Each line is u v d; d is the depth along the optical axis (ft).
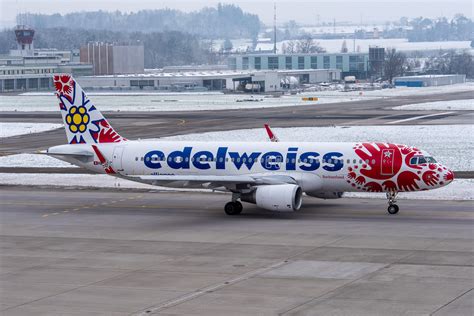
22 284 262.47
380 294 242.37
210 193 456.04
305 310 227.81
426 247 306.14
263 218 375.66
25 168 573.33
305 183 383.86
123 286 257.55
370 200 420.77
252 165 393.09
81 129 426.92
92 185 491.72
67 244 325.21
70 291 252.83
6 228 360.69
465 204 405.39
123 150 416.67
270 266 280.51
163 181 370.73
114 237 337.31
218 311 228.43
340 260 287.48
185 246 316.60
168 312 228.43
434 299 236.02
